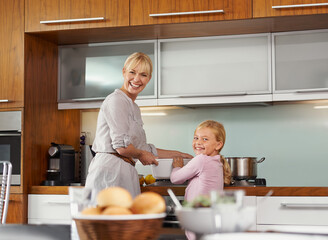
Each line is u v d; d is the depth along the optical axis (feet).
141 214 3.17
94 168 8.31
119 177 8.20
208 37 10.81
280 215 9.03
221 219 3.05
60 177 10.98
